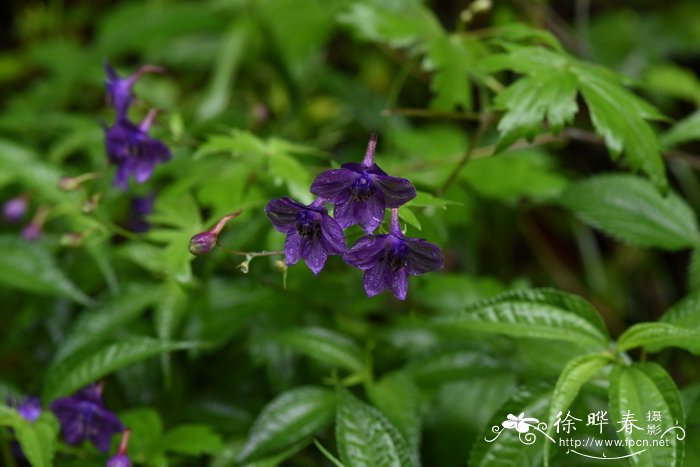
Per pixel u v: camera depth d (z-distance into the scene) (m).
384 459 0.78
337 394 0.81
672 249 0.85
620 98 0.81
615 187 0.87
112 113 1.02
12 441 0.84
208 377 0.89
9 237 0.88
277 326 0.87
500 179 0.90
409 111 0.86
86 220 0.87
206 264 0.86
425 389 0.85
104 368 0.81
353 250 0.76
